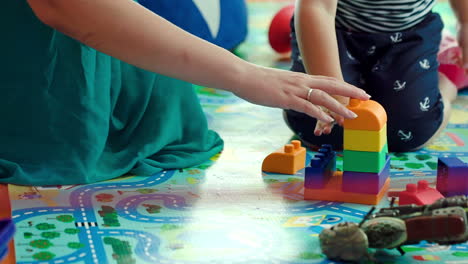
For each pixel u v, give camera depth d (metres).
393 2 1.58
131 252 1.05
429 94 1.59
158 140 1.44
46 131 1.33
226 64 1.12
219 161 1.49
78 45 1.31
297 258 1.03
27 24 1.30
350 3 1.60
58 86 1.32
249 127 1.72
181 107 1.50
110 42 1.09
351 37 1.63
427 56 1.61
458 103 1.92
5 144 1.34
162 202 1.25
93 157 1.34
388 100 1.57
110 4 1.08
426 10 1.64
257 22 3.17
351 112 1.16
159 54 1.09
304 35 1.35
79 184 1.33
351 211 1.21
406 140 1.57
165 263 1.01
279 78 1.14
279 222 1.17
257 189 1.32
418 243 1.00
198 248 1.06
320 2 1.36
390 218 0.99
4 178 1.32
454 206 0.98
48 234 1.11
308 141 1.60
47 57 1.31
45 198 1.26
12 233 0.85
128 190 1.31
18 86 1.32
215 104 1.91
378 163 1.22
